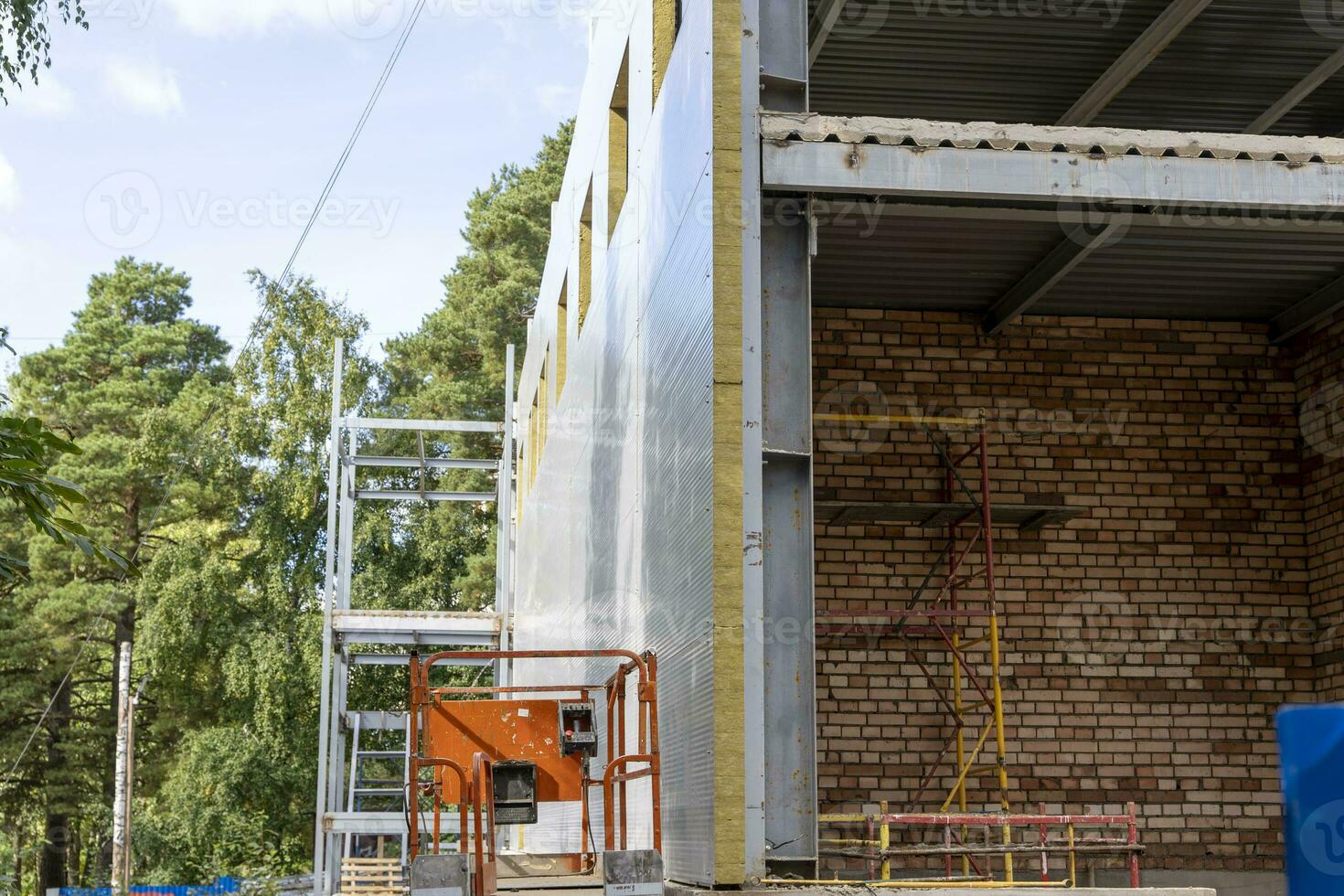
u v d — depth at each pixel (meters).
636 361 8.94
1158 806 11.16
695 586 6.75
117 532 37.38
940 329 11.71
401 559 37.72
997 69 9.45
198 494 36.19
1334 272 10.70
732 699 6.21
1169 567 11.56
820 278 10.88
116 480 36.78
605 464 10.45
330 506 20.50
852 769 11.05
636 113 9.37
